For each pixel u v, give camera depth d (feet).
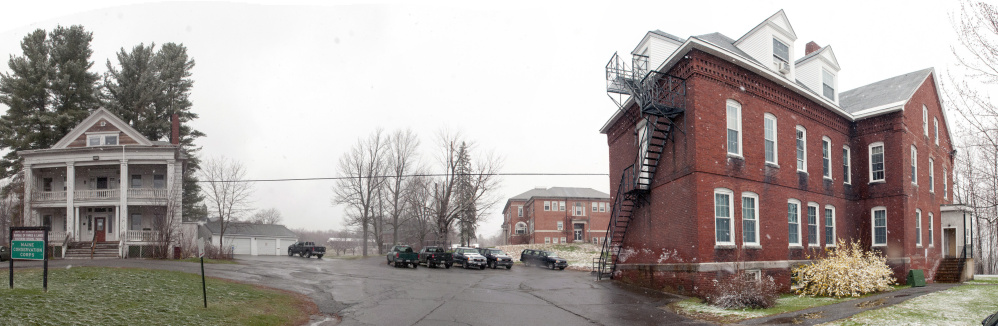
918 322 40.34
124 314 38.91
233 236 209.15
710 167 64.69
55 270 62.95
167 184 123.34
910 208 85.76
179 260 108.27
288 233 240.53
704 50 65.62
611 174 97.86
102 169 129.90
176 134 133.90
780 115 75.61
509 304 56.03
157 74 163.53
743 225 67.92
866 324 40.47
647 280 74.79
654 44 76.84
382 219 213.46
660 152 73.00
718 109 66.85
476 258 118.32
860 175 90.07
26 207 121.49
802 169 78.33
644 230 78.13
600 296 63.87
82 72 142.51
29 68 137.08
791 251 73.67
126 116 154.40
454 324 43.88
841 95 107.55
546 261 128.47
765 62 76.38
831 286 62.54
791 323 42.75
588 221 275.39
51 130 138.62
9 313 35.04
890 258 84.12
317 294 62.75
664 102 71.15
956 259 95.25
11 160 138.41
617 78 73.46
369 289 67.97
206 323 39.14
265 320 43.39
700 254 62.13
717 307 53.11
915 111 92.48
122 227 119.96
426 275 91.81
